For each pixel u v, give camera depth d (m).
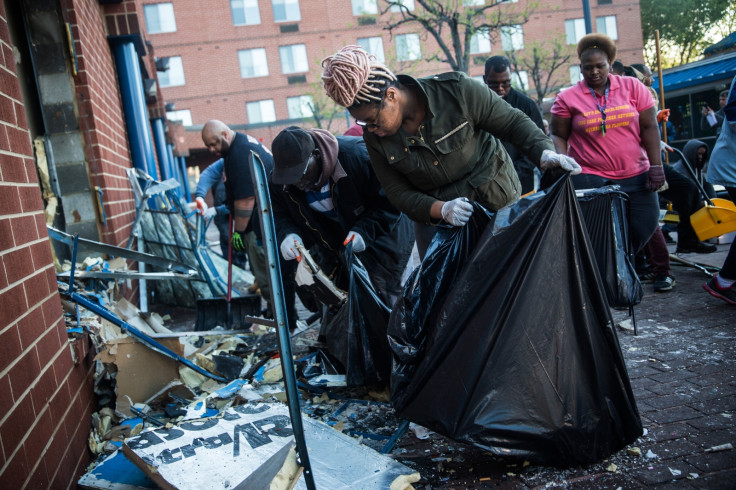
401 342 2.67
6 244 2.25
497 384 2.42
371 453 2.54
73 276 3.50
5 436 1.94
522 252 2.45
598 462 2.49
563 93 4.80
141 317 4.12
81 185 5.61
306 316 5.96
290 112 39.91
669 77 19.67
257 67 39.41
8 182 2.37
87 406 3.04
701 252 6.71
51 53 5.47
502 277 2.46
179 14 38.56
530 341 2.42
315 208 3.60
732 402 2.90
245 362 4.18
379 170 2.99
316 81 33.81
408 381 2.66
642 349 3.80
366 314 3.32
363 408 3.30
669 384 3.21
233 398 3.41
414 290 2.67
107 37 8.12
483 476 2.50
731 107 4.64
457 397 2.47
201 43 38.91
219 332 4.35
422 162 2.86
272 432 2.62
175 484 2.21
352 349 3.31
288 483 2.12
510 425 2.40
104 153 5.87
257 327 4.99
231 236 5.38
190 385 3.67
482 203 3.02
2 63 2.53
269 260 2.01
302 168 3.22
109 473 2.56
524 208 2.49
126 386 3.42
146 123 8.95
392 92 2.66
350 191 3.42
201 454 2.41
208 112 39.31
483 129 2.92
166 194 7.07
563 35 31.47
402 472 2.40
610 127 4.57
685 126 18.59
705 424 2.72
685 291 5.10
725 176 4.87
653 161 4.60
